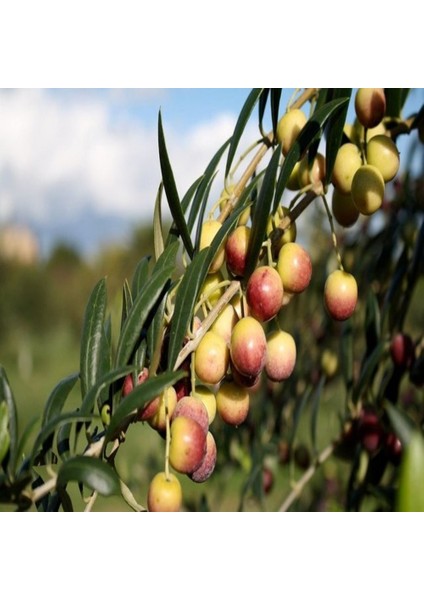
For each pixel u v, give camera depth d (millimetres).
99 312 417
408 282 626
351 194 460
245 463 855
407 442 313
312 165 452
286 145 453
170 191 415
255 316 412
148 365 411
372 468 599
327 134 467
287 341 443
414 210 701
